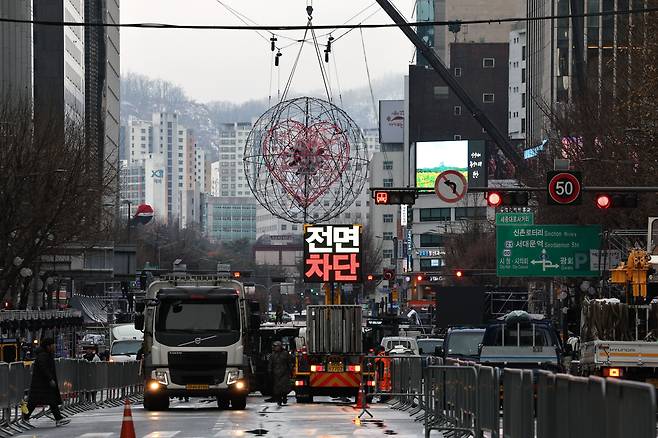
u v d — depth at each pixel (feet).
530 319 180.96
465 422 124.98
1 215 341.41
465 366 125.80
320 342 235.20
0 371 147.54
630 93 269.23
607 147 298.56
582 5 612.70
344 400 248.32
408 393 189.67
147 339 196.24
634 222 302.25
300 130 239.91
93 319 503.20
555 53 654.53
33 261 370.73
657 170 264.72
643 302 181.27
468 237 619.67
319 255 263.90
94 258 487.20
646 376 162.91
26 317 319.88
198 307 193.98
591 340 174.19
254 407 211.00
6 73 636.89
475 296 338.34
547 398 86.17
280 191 242.17
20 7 642.63
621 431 67.36
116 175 471.62
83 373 205.26
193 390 191.72
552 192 188.65
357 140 242.58
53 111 438.81
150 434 138.21
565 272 307.78
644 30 278.87
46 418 174.60
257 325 196.65
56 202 355.77
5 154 344.08
